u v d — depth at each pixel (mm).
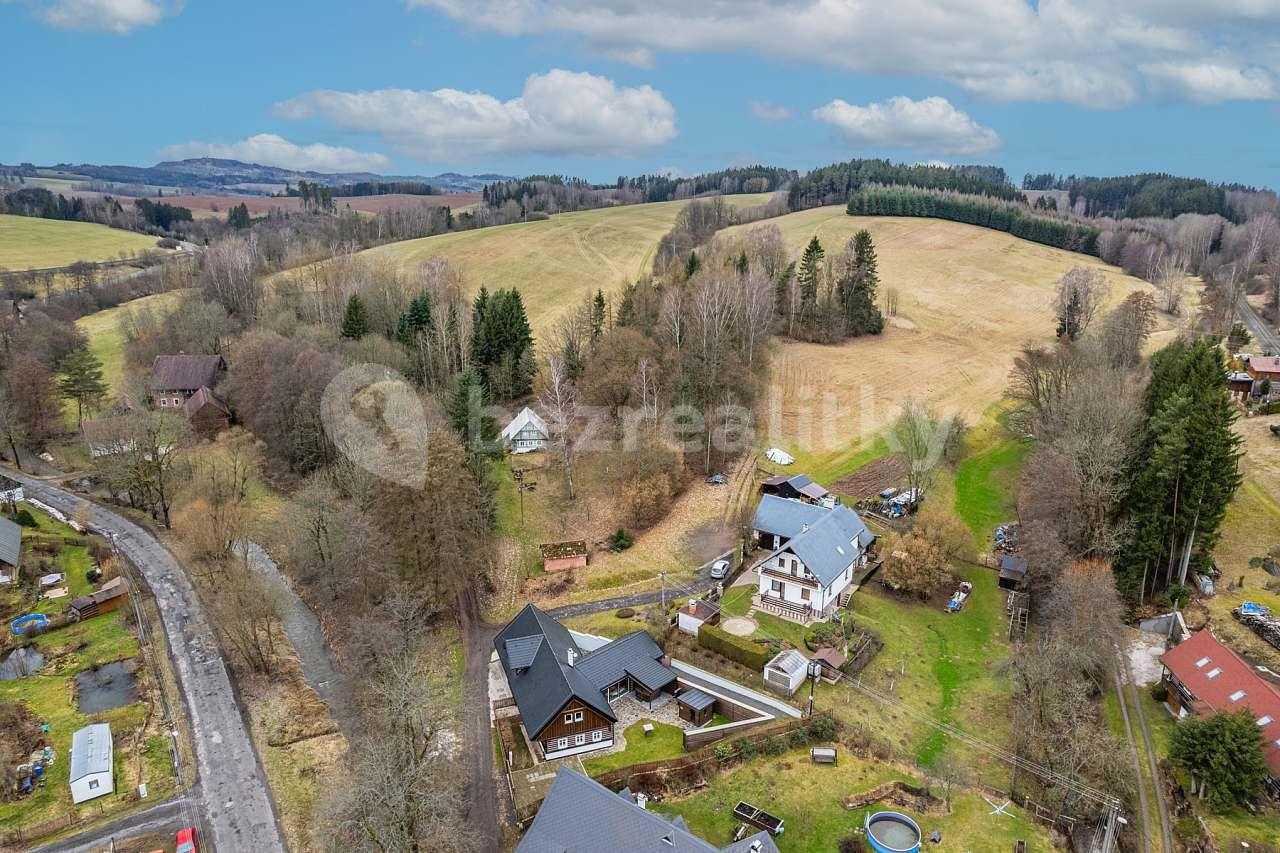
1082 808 57406
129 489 109125
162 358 134500
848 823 56406
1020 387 115312
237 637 76750
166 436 111625
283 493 108125
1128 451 81938
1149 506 77500
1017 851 54000
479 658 77625
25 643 82438
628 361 114812
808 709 66125
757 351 128750
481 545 87250
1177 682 67938
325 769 64812
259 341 124188
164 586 91688
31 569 93688
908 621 79938
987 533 94812
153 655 80062
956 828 55938
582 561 90688
